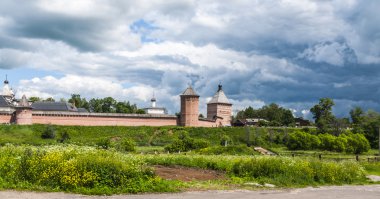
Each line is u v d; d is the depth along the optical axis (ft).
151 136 336.49
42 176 63.52
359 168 107.76
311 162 101.91
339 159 164.14
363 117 468.34
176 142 222.28
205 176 89.66
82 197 58.34
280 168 93.81
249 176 91.04
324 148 292.40
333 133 389.39
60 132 319.47
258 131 363.56
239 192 71.20
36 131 314.14
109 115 353.31
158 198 60.70
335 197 70.95
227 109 488.85
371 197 72.38
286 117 627.05
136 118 363.97
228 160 108.88
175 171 93.86
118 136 326.85
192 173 92.89
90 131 332.80
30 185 62.08
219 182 82.12
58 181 63.57
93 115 348.59
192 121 388.16
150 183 68.13
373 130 374.63
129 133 337.72
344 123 449.06
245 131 355.15
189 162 107.34
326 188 85.56
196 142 221.87
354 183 98.17
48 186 62.39
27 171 64.28
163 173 88.07
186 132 346.74
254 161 95.55
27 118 329.31
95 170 65.41
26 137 299.58
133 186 65.57
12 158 67.62
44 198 55.62
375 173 125.70
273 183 86.28
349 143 289.12
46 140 285.23
